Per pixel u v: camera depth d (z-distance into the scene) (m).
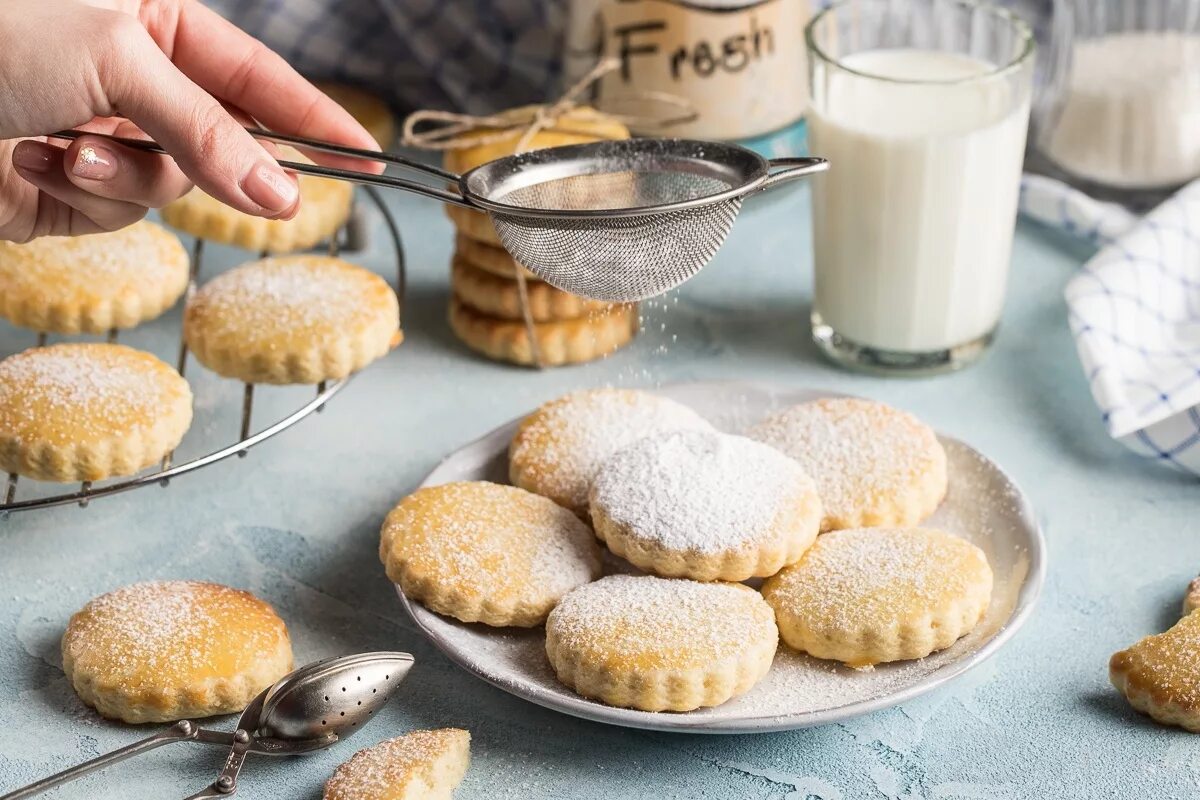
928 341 0.79
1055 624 0.68
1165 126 0.86
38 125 0.65
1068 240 0.88
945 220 0.76
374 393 0.80
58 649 0.68
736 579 0.66
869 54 0.80
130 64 0.63
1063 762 0.63
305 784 0.63
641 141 0.67
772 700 0.64
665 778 0.63
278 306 0.75
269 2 0.95
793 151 0.89
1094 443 0.77
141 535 0.72
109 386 0.71
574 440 0.72
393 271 0.87
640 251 0.65
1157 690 0.64
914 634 0.64
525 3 0.95
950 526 0.70
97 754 0.64
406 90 0.97
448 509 0.69
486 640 0.66
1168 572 0.70
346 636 0.68
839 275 0.79
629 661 0.62
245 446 0.70
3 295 0.77
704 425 0.74
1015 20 0.79
